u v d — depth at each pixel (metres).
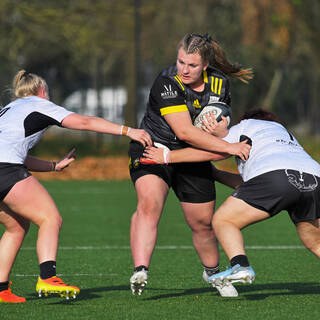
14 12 97.81
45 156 98.25
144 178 22.38
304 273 28.92
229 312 20.31
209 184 23.16
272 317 19.62
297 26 128.38
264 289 24.95
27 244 38.06
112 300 22.48
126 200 61.00
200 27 137.12
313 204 20.72
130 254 34.69
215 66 23.02
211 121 22.28
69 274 28.75
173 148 22.89
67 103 156.88
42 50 147.25
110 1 104.44
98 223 47.19
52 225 20.89
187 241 39.50
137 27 94.31
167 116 22.09
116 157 96.56
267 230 44.69
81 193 66.69
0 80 115.44
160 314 20.03
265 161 20.89
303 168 20.75
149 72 157.88
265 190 20.53
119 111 152.75
